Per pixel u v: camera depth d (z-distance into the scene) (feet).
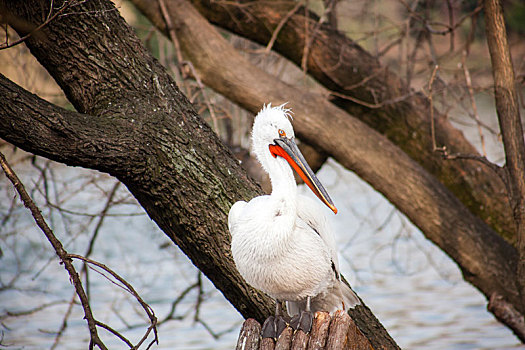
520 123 30.04
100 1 24.62
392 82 41.55
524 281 29.78
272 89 37.47
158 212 24.38
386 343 27.78
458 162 40.78
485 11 30.32
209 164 24.49
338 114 37.73
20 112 20.49
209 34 38.19
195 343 41.32
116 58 24.45
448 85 39.22
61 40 24.06
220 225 24.31
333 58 40.40
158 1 37.65
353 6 50.62
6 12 24.09
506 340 40.60
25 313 36.63
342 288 24.84
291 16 40.19
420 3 44.88
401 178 36.55
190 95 37.40
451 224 35.96
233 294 25.53
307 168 23.76
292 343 20.57
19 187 20.08
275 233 21.98
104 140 21.99
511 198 30.09
